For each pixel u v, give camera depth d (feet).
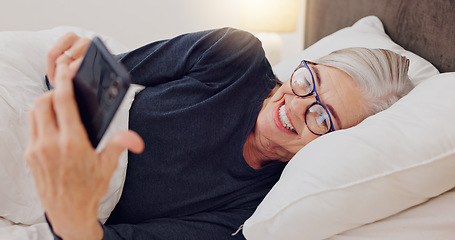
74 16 8.07
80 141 1.69
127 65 3.73
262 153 3.68
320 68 3.33
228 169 3.50
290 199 2.68
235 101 3.53
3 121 3.09
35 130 1.75
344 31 4.90
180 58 3.69
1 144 3.03
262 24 7.78
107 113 1.75
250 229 2.80
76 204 1.87
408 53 4.06
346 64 3.29
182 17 8.66
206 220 3.39
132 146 1.77
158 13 8.50
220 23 8.89
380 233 2.73
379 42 4.25
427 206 2.75
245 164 3.48
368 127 2.80
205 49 3.71
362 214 2.64
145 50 3.80
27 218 3.15
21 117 3.20
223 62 3.62
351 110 3.21
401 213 2.77
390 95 3.27
